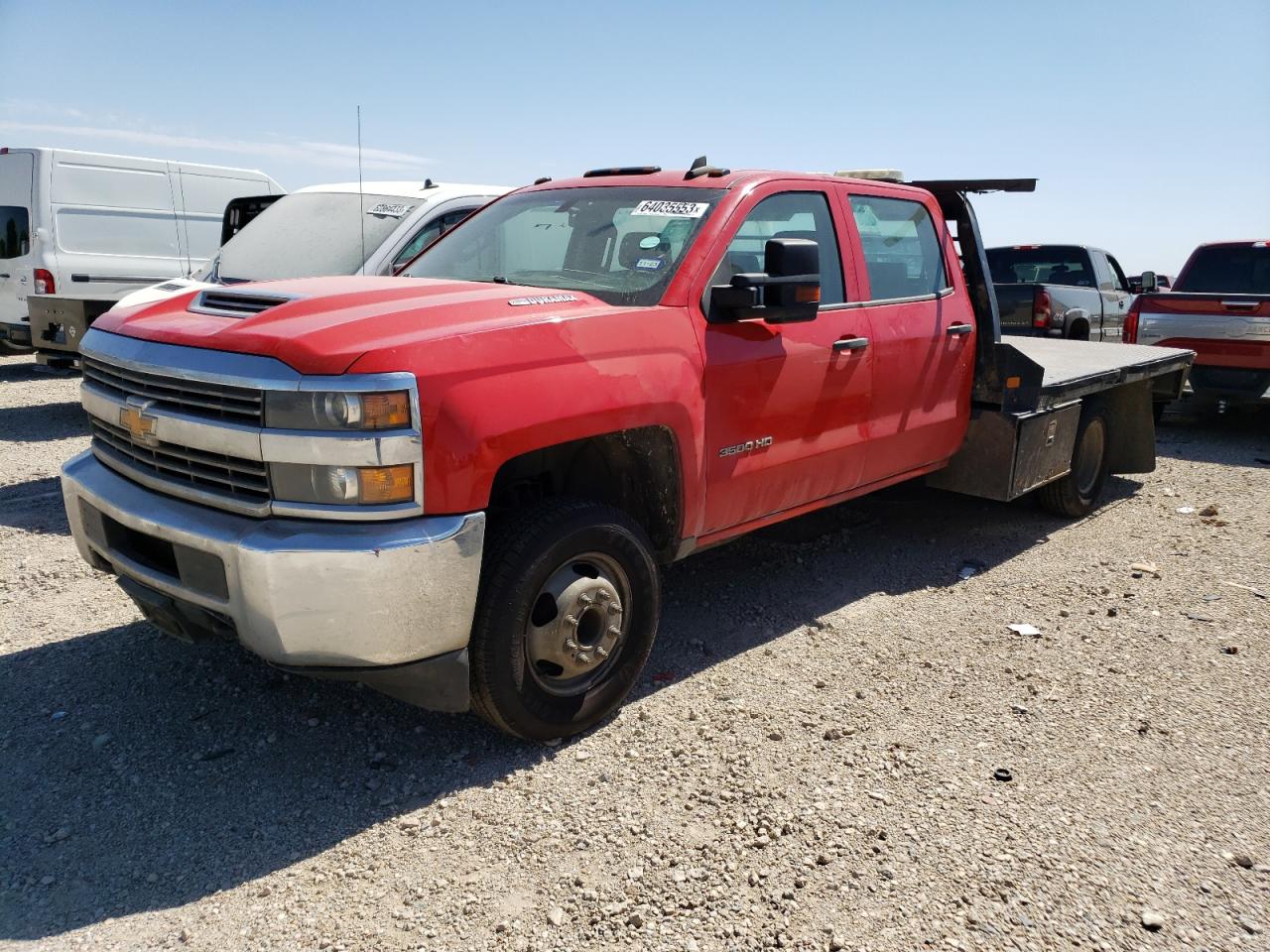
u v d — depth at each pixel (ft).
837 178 15.28
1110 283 42.50
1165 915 8.46
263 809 9.86
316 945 7.98
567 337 10.59
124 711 11.76
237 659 13.17
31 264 33.91
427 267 14.87
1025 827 9.70
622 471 12.32
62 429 29.73
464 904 8.48
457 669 9.97
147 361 10.32
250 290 11.58
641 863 9.07
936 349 16.53
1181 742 11.49
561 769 10.71
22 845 9.21
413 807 9.94
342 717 11.76
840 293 14.83
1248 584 16.96
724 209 12.99
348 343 9.30
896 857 9.18
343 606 9.12
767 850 9.27
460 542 9.54
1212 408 38.32
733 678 13.00
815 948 7.99
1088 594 16.43
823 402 14.15
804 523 20.22
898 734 11.55
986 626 14.96
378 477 9.13
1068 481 20.31
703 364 12.11
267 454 9.21
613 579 11.53
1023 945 8.07
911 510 21.65
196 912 8.36
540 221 14.34
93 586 15.79
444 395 9.39
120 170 36.04
